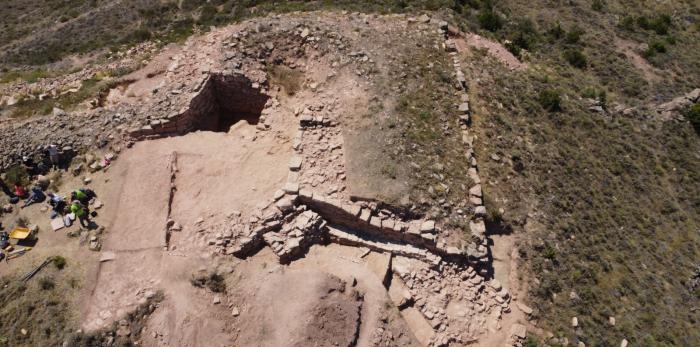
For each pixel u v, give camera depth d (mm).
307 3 51312
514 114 36656
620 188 34531
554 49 49531
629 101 44000
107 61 44031
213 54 36125
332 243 27938
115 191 28938
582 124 37875
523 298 27422
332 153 30234
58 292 24625
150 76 38188
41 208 28422
